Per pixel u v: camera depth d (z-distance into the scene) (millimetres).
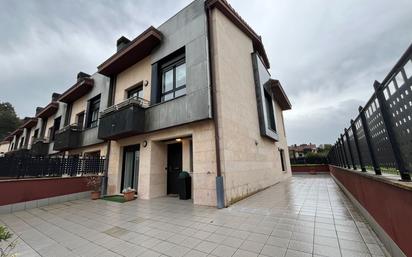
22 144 18406
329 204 4844
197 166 5672
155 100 7027
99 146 9656
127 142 8086
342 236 2832
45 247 3080
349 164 5660
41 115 15297
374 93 2496
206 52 5867
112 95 9523
